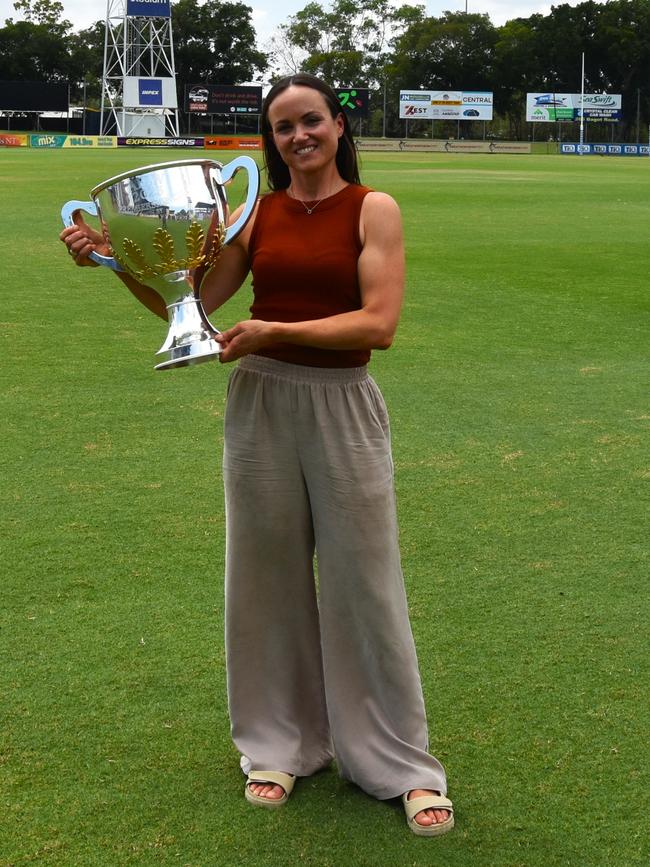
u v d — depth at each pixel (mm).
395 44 94500
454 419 6367
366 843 2668
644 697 3338
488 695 3344
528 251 14203
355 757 2854
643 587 4121
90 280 11266
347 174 2730
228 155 51625
